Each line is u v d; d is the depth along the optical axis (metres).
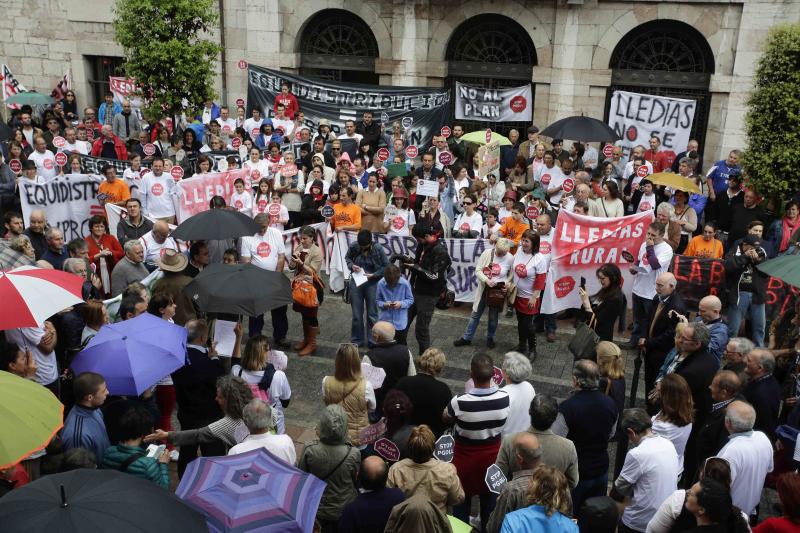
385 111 17.84
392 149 17.05
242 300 7.23
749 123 12.43
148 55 16.05
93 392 5.70
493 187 14.10
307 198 13.77
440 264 9.79
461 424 6.09
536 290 9.92
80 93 21.00
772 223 11.64
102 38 20.42
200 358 6.76
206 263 9.38
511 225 11.64
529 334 10.14
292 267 10.16
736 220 12.48
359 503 4.98
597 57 17.70
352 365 6.59
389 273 9.16
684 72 17.50
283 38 19.31
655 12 17.09
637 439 5.70
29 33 20.83
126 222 11.03
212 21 16.98
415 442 5.32
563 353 10.48
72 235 12.47
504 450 5.71
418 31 18.55
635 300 10.54
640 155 14.86
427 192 12.95
